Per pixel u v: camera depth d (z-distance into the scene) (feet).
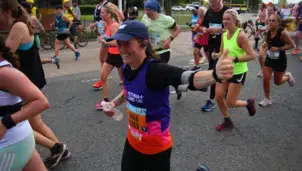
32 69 11.03
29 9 15.87
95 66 29.60
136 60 6.69
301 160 11.87
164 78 6.34
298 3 35.94
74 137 13.93
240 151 12.60
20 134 6.79
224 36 13.73
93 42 48.96
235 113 16.88
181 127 14.97
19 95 6.24
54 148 11.41
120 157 12.17
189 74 5.97
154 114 6.88
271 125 15.26
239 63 13.29
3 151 6.56
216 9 16.08
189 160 11.87
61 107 17.85
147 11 16.40
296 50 35.32
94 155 12.30
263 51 17.26
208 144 13.21
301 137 13.91
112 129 14.80
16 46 10.14
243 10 183.83
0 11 9.37
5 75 6.14
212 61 16.74
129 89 6.98
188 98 19.45
